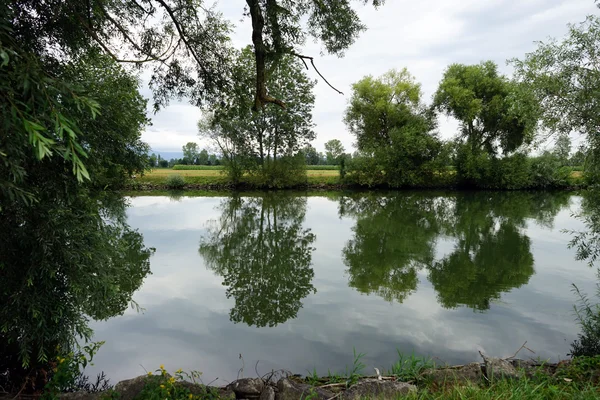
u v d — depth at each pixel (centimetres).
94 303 389
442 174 3594
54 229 327
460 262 1095
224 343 560
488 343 561
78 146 192
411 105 3522
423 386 362
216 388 360
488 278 930
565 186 3597
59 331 356
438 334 596
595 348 510
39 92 194
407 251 1241
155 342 561
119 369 479
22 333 340
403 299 769
